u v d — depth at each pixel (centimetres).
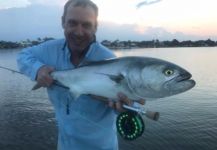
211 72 895
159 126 361
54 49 84
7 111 480
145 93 70
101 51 82
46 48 85
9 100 564
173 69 69
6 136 369
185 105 449
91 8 76
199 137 332
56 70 81
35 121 430
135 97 72
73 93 78
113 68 73
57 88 83
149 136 335
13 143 351
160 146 313
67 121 85
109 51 83
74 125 84
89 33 77
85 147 86
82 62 79
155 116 71
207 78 760
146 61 71
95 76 75
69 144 86
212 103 462
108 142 86
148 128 356
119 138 329
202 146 314
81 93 77
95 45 81
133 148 310
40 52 85
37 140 360
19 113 470
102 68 74
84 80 76
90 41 80
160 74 69
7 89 682
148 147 311
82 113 83
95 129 84
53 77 80
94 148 86
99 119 83
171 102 460
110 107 77
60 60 84
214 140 323
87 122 83
